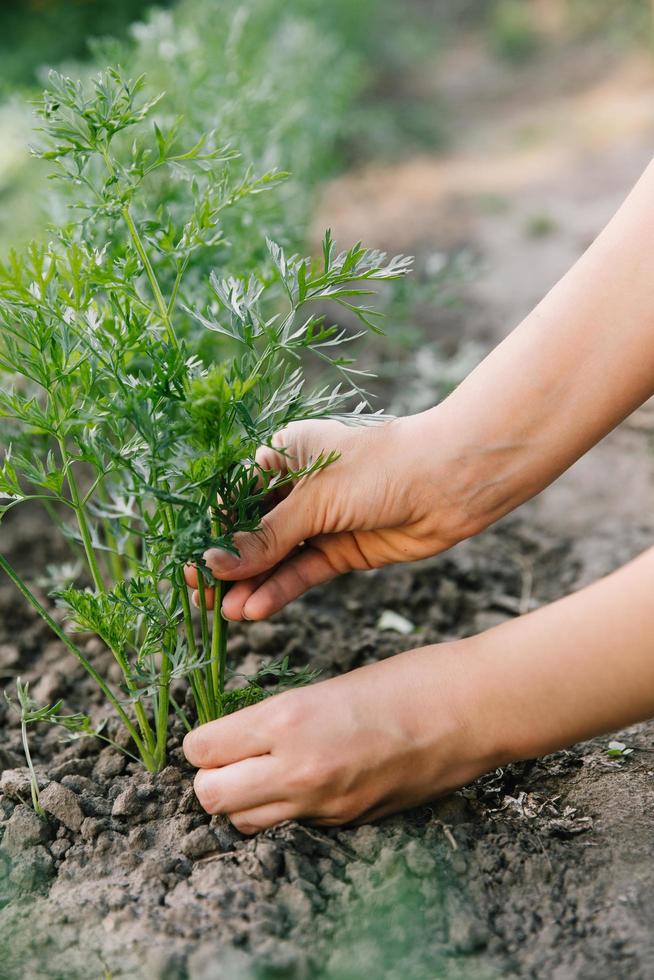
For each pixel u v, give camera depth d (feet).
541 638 2.28
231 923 2.27
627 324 2.36
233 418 2.26
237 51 3.84
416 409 3.57
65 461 2.39
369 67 12.18
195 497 2.35
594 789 2.57
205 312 2.60
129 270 2.31
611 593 2.25
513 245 6.59
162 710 2.57
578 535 3.62
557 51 14.05
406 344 4.10
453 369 3.58
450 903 2.31
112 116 2.27
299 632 3.05
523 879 2.37
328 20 10.34
